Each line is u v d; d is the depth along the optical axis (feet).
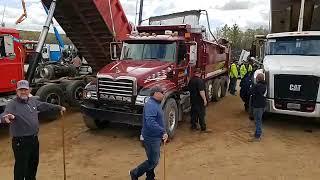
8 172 21.04
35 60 30.60
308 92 29.09
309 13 36.04
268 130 30.50
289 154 24.08
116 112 26.63
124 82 26.30
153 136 17.48
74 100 37.11
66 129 30.83
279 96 30.30
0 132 30.32
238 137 28.30
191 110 30.50
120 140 27.55
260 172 20.79
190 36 33.68
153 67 28.27
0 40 27.55
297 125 32.27
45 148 25.50
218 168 21.49
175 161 22.77
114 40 37.06
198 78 29.66
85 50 41.55
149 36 31.76
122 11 38.37
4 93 28.99
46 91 33.42
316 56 32.37
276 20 38.06
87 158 23.44
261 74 27.09
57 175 20.48
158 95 17.70
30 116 16.05
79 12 35.01
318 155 23.88
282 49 34.32
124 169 21.45
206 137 28.37
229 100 47.62
